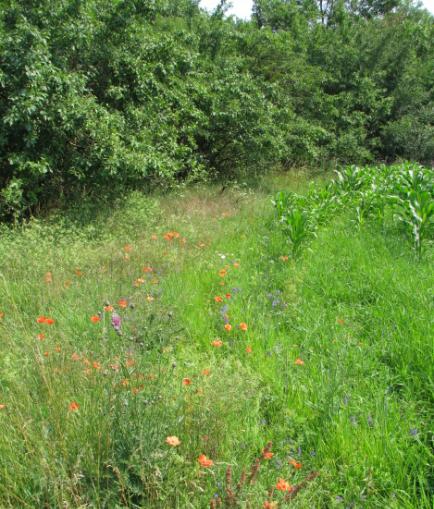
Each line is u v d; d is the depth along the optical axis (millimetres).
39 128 6574
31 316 3744
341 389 3061
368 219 7348
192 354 3369
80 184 7539
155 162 7441
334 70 16797
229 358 3346
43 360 2625
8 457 2104
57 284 4324
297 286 4824
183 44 10695
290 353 3521
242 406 2756
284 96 13523
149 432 2178
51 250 5027
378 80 17312
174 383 2807
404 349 3486
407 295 4355
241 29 14891
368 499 2314
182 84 9484
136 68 7918
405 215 6398
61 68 6785
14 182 6133
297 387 3094
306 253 5898
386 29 17875
